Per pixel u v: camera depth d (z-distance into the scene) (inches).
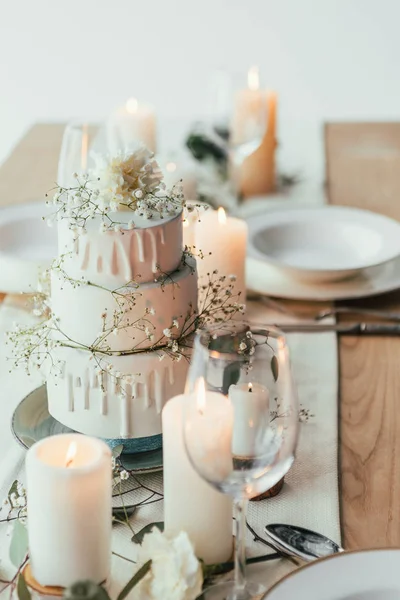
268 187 76.7
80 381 37.0
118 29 142.9
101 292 35.7
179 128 93.5
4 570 31.4
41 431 39.5
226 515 31.3
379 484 37.6
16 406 43.2
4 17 142.7
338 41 142.1
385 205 72.6
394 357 48.8
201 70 144.8
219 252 47.9
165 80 145.7
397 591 28.5
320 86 145.1
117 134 72.2
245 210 71.7
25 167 80.2
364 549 30.3
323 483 37.3
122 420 37.2
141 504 35.5
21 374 46.4
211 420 27.3
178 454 30.6
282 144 88.7
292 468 38.3
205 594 29.6
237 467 27.7
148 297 36.1
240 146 75.7
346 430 41.8
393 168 81.8
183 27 142.3
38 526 28.9
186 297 37.5
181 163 76.0
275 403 27.7
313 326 51.8
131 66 145.2
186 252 40.1
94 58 144.9
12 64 145.6
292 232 64.2
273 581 31.0
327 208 66.3
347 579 28.9
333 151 87.0
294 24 141.6
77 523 28.6
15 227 60.9
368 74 143.9
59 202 37.3
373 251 61.7
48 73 146.0
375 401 44.3
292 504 35.8
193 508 31.0
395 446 40.4
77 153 62.1
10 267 53.8
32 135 90.7
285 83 145.2
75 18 142.5
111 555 31.9
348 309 54.2
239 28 142.1
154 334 36.6
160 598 28.2
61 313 37.1
